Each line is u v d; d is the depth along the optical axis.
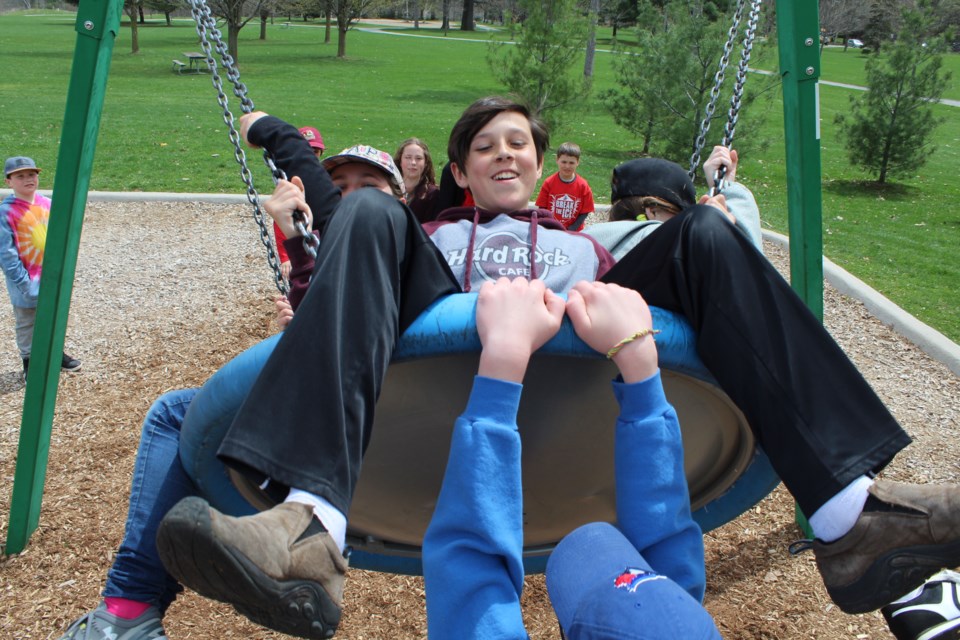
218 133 15.11
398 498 2.26
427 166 5.91
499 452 1.59
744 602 3.63
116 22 3.50
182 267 8.12
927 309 7.38
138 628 2.29
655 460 1.68
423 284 1.75
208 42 2.52
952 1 46.47
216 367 5.95
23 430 3.78
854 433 1.69
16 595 3.62
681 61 13.40
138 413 5.24
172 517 1.35
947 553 1.67
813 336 1.74
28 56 30.88
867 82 13.27
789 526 4.16
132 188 11.05
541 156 2.44
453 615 1.53
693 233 1.78
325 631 1.56
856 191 12.91
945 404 5.50
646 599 1.44
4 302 7.21
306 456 1.54
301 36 48.12
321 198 2.53
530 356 1.80
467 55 38.59
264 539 1.45
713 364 1.76
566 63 15.41
